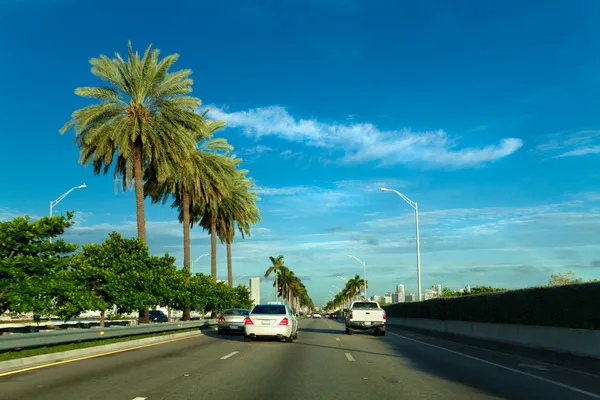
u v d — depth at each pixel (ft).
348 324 101.81
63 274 67.21
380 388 35.55
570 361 52.03
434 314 120.57
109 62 102.99
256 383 37.01
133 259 89.92
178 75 107.86
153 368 44.80
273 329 75.66
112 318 166.30
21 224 62.44
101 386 35.06
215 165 135.64
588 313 53.72
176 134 104.78
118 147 103.24
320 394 32.99
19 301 59.36
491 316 83.20
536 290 65.82
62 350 54.49
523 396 32.83
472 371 45.03
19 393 32.19
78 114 99.76
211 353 58.59
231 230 177.27
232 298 187.83
